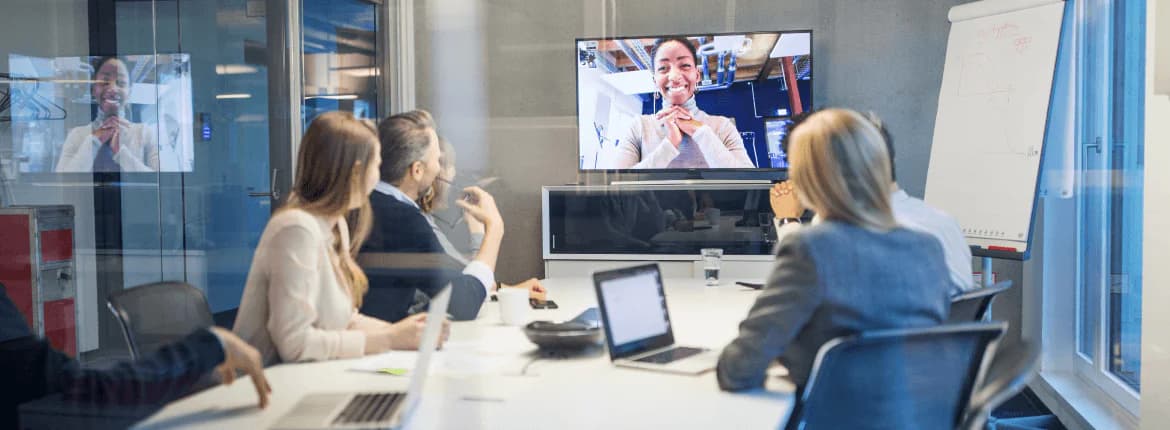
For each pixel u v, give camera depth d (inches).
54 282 122.3
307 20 166.6
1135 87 106.0
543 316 71.2
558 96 165.8
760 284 90.7
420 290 88.5
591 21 158.9
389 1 170.6
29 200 132.7
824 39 150.3
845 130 57.6
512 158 164.6
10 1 132.7
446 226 146.8
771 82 148.3
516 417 43.5
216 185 157.1
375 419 43.4
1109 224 110.0
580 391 48.2
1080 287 114.1
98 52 142.3
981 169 115.3
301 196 69.7
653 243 143.4
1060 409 106.7
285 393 48.0
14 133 132.5
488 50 166.7
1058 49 108.0
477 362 54.2
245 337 57.1
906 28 147.3
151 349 54.4
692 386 49.1
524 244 159.0
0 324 82.5
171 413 46.8
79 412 78.6
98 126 141.2
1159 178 74.7
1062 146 114.3
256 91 161.6
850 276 50.2
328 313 62.2
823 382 46.3
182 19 153.3
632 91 155.3
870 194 55.7
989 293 62.6
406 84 170.6
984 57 117.9
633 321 56.8
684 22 156.9
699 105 151.1
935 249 54.6
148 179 145.6
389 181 89.2
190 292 58.2
